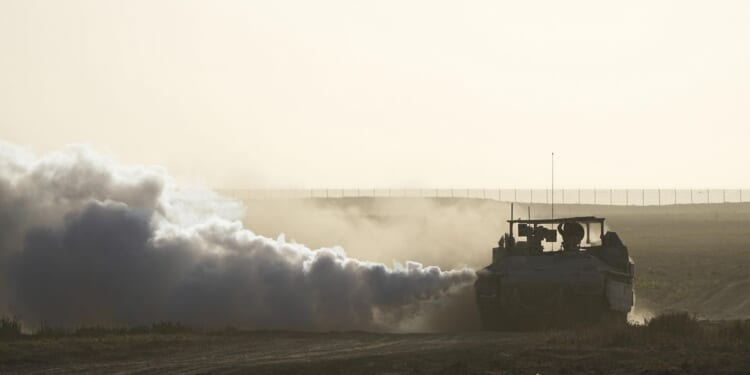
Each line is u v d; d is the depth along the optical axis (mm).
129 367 46625
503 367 45719
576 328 60000
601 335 54625
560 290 65625
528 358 48125
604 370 45156
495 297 66375
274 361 48469
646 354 49094
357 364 46844
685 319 57688
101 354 50406
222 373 44312
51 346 51812
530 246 70438
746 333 55750
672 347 51219
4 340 54531
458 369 44844
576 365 46188
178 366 46844
